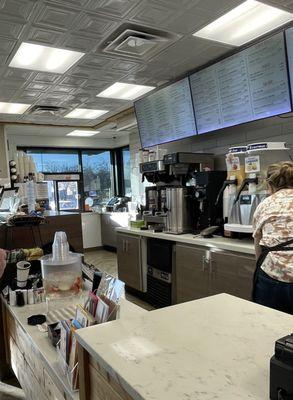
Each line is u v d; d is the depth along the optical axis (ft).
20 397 7.11
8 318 6.52
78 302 5.71
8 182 13.00
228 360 2.45
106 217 23.94
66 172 24.63
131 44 10.14
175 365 2.38
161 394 2.04
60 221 9.33
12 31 9.09
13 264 6.84
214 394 2.03
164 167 12.57
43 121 19.88
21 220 8.20
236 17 9.13
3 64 11.37
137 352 2.59
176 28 9.50
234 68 10.66
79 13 8.36
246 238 9.71
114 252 23.40
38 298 6.06
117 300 3.99
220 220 10.80
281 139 10.78
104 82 13.80
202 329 3.00
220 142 13.07
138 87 14.75
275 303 6.12
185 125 13.00
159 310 3.51
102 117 19.86
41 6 7.95
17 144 22.48
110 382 2.62
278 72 9.49
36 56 10.90
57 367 3.94
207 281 9.95
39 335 4.73
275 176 6.88
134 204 20.20
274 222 6.34
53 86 13.88
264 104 10.05
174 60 11.86
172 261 11.59
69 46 10.24
